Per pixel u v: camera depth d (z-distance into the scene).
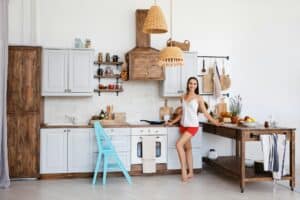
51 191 4.63
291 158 4.78
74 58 5.59
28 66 5.29
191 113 5.34
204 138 6.41
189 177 5.49
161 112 6.20
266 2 6.66
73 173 5.43
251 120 5.05
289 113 6.74
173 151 5.69
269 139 4.63
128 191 4.65
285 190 4.75
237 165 5.41
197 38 6.38
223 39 6.48
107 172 5.55
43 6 5.84
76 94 5.60
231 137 4.94
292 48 6.76
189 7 6.36
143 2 6.17
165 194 4.50
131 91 6.14
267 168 4.62
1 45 4.75
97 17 6.02
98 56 5.96
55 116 5.88
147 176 5.59
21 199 4.23
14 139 5.24
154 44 6.21
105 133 5.25
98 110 6.02
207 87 6.38
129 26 6.12
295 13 6.78
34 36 5.77
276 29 6.70
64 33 5.91
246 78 6.57
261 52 6.63
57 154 5.38
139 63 5.79
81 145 5.44
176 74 5.95
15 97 5.25
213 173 5.84
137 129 5.57
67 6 5.93
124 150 5.53
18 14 5.75
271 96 6.67
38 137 5.31
